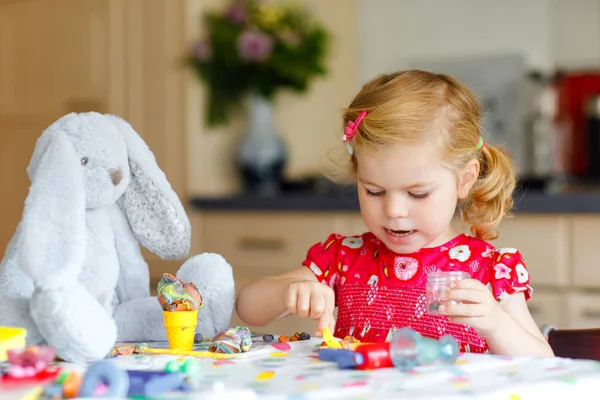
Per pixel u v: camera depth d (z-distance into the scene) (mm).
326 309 1013
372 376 760
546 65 3029
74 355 872
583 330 1171
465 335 1150
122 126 1082
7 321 919
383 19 3330
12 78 2936
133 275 1104
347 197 2328
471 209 1261
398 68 3303
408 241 1107
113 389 675
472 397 673
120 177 1021
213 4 2736
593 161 2988
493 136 3064
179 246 1135
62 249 882
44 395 693
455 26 3176
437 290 954
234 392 672
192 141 2643
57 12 2848
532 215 2086
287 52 2713
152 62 2682
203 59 2611
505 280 1151
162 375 702
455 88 1159
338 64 3283
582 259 2025
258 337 1047
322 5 3121
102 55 2768
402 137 1032
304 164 3141
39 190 909
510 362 827
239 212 2541
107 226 1051
